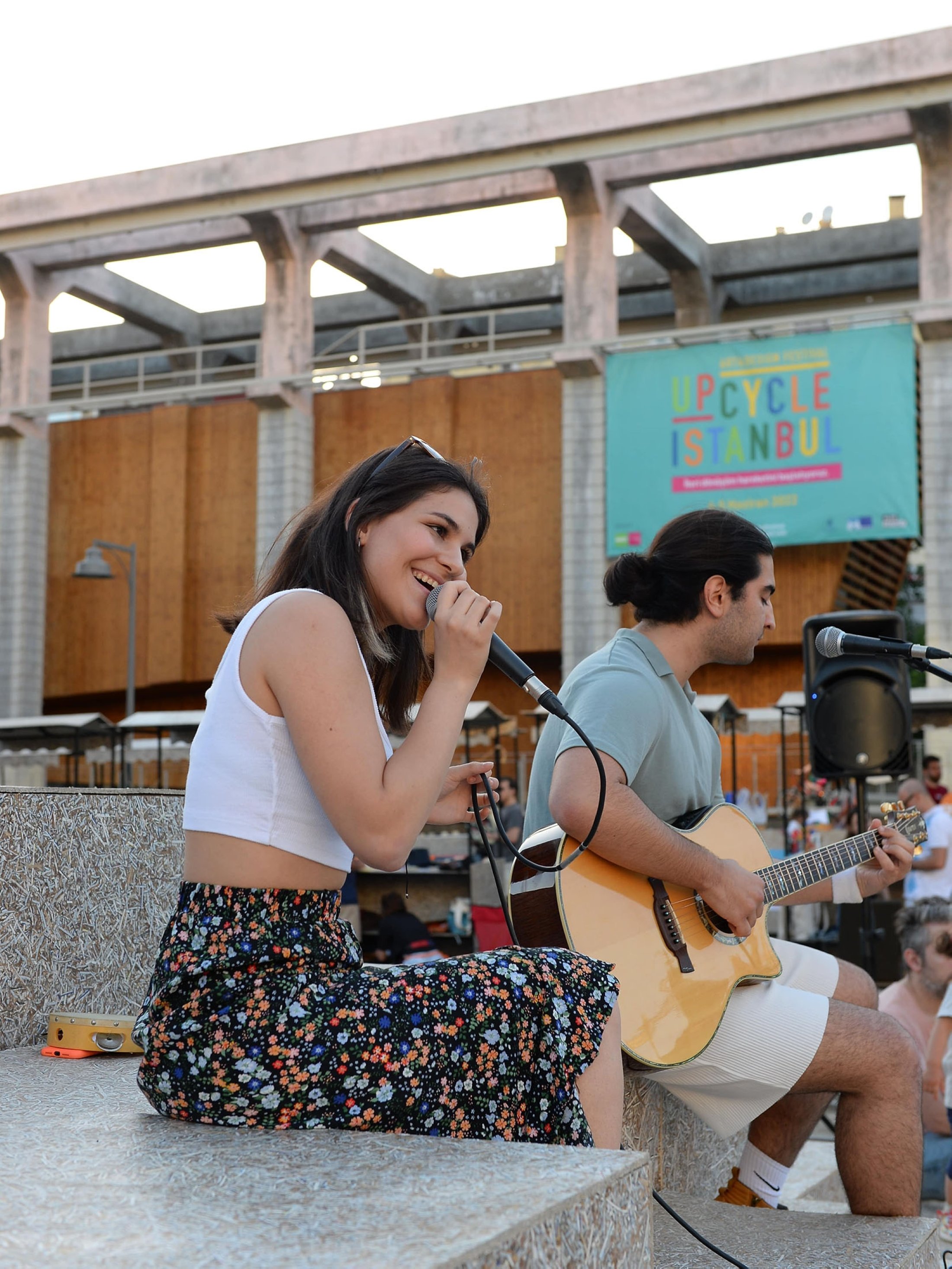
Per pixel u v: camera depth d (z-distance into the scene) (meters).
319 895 1.80
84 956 2.92
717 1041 2.66
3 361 25.38
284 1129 1.71
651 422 20.36
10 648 25.28
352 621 1.87
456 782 2.42
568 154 20.09
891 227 24.08
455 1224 1.32
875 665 6.45
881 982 8.20
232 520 24.86
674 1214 2.38
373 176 21.23
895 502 19.02
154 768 18.55
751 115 19.08
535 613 23.03
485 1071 1.75
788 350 19.72
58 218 22.83
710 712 13.26
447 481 1.95
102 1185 1.47
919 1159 2.67
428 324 24.59
